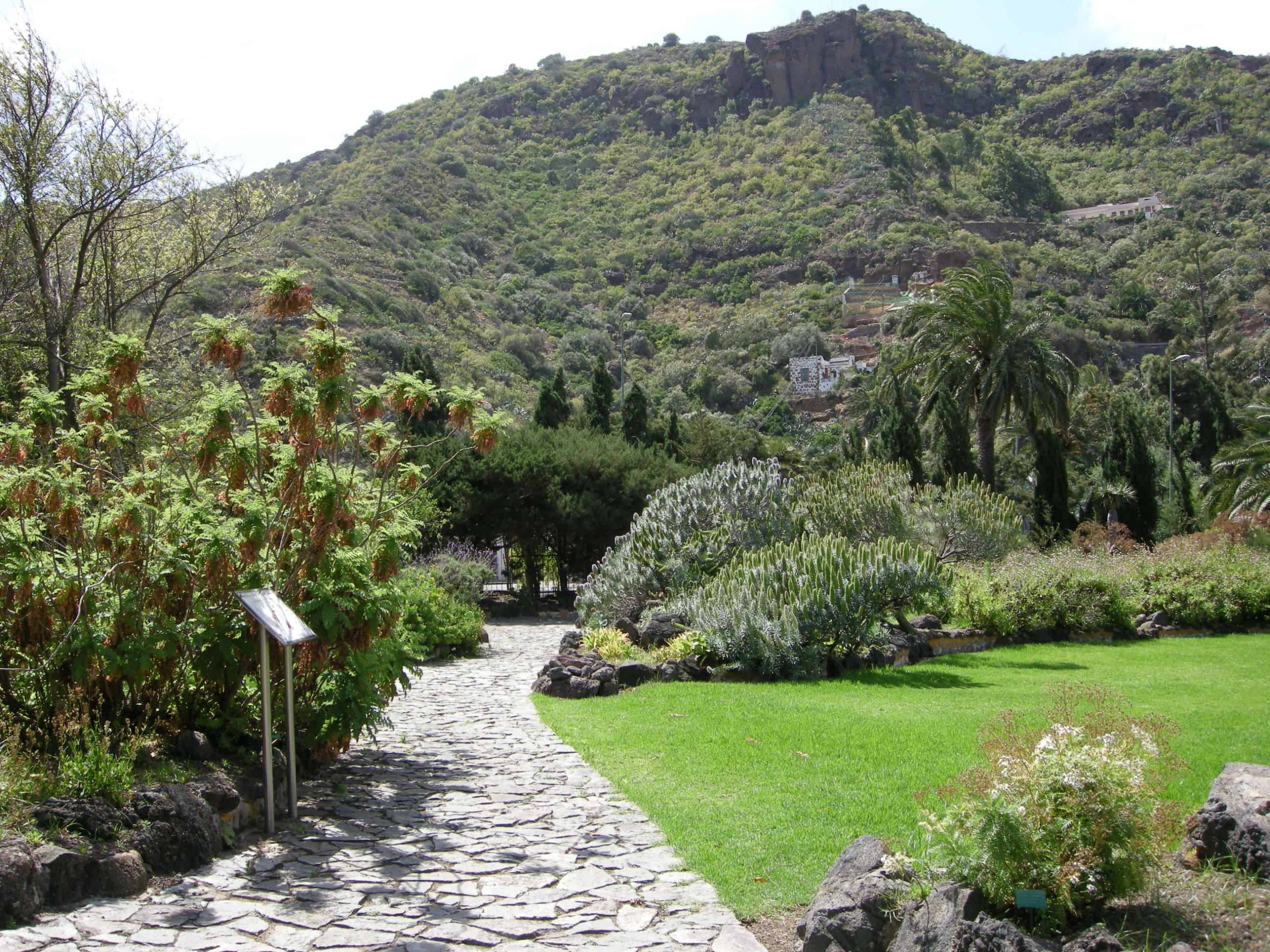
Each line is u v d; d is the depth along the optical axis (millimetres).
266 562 7762
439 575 21719
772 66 128875
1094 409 49344
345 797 7672
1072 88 137000
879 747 8719
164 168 17578
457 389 8492
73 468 7969
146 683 7441
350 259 68438
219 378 16969
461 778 8297
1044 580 18812
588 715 11203
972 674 13797
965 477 25203
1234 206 101938
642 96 131500
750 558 15414
